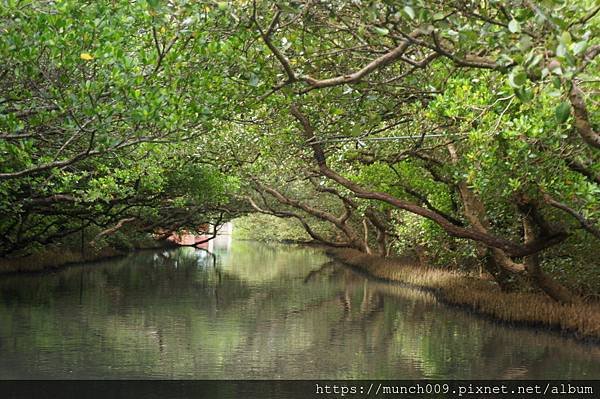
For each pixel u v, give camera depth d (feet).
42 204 72.33
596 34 21.79
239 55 31.83
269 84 32.45
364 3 23.98
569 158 38.81
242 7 27.04
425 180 67.77
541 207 47.47
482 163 41.29
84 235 121.90
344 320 61.36
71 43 31.09
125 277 99.35
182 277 102.47
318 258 154.81
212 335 52.34
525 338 52.70
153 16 27.30
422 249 93.66
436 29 22.75
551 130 35.70
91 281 91.61
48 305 66.64
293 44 31.17
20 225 87.66
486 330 56.44
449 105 38.83
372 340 51.44
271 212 121.60
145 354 44.62
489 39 21.86
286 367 41.93
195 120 33.50
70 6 29.17
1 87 36.32
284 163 75.77
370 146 58.90
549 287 57.62
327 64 33.91
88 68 34.99
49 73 33.76
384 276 100.27
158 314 62.64
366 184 71.51
